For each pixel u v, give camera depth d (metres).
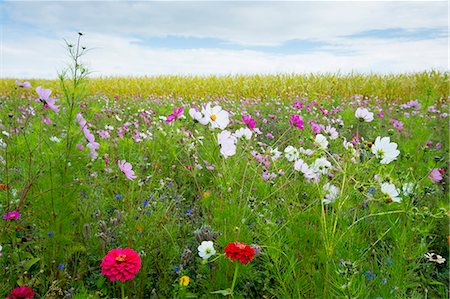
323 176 2.90
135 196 3.19
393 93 14.59
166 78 19.28
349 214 2.89
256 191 3.28
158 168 4.07
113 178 3.62
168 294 2.50
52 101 2.74
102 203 3.04
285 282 2.39
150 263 2.66
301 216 2.68
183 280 2.33
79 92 2.71
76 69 2.66
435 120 6.66
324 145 3.05
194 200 3.91
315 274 2.40
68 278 2.48
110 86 18.19
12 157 3.20
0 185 2.88
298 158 3.24
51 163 2.62
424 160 4.46
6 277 2.45
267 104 10.73
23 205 2.88
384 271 2.43
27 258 2.66
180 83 17.86
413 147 4.34
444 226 3.20
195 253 2.82
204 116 3.11
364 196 2.86
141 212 2.96
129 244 2.66
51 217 2.53
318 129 4.28
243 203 3.02
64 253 2.55
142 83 18.20
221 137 2.90
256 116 8.10
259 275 2.67
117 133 5.31
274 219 2.69
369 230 2.93
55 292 2.21
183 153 4.28
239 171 3.39
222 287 2.47
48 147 2.81
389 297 2.19
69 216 2.58
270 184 3.20
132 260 2.07
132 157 4.23
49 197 2.53
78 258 2.69
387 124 7.09
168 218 3.09
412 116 6.60
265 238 2.59
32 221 2.83
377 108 9.67
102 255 2.68
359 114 3.13
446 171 4.47
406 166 3.88
